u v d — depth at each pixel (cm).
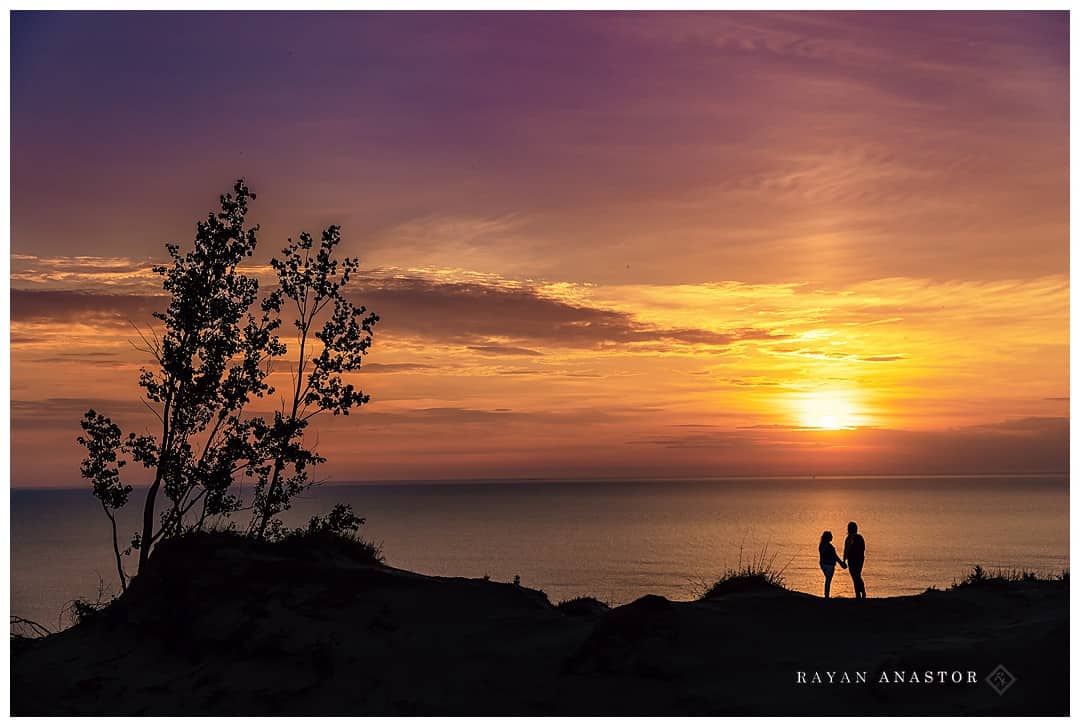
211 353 3038
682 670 1619
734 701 1503
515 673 1666
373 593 1961
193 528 2912
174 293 3103
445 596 1973
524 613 1941
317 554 2188
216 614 1909
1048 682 1451
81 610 2233
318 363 3162
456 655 1750
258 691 1666
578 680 1617
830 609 1916
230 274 3145
